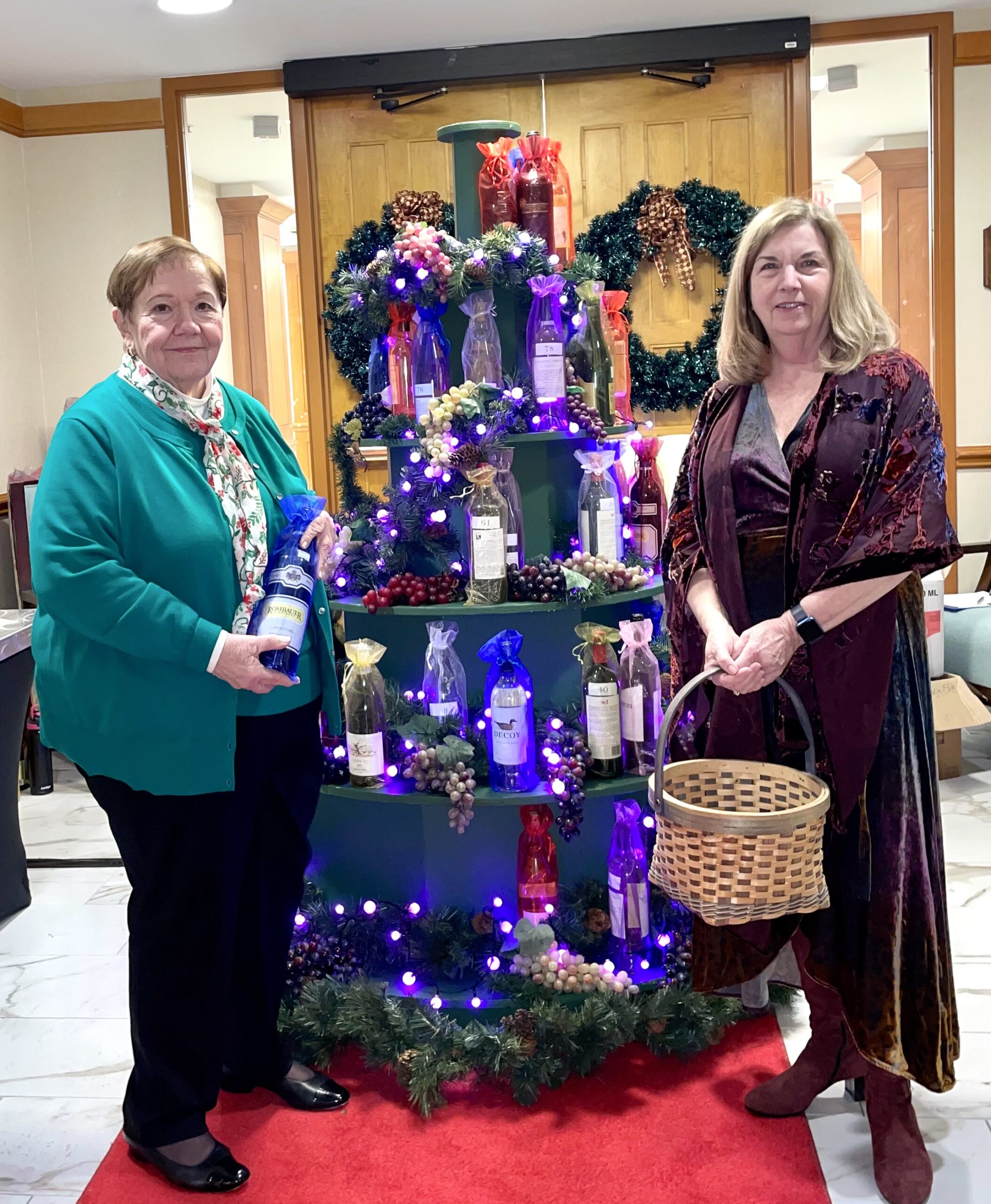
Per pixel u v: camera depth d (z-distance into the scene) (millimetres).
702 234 4289
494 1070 2074
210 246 6254
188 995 1845
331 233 4500
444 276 2207
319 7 3693
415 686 2434
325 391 4594
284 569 1832
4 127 4461
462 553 2344
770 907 1576
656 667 2289
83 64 4254
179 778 1758
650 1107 2039
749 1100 2010
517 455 2330
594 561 2223
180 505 1757
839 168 6785
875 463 1637
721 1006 2254
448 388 2336
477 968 2336
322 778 2125
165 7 3613
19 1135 2057
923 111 5715
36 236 4656
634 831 2309
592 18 3959
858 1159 1867
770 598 1734
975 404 4516
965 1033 2254
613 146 4344
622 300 2545
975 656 3814
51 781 4098
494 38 4137
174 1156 1877
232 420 1933
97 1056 2316
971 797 3557
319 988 2262
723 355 1824
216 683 1763
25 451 4625
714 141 4305
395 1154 1933
